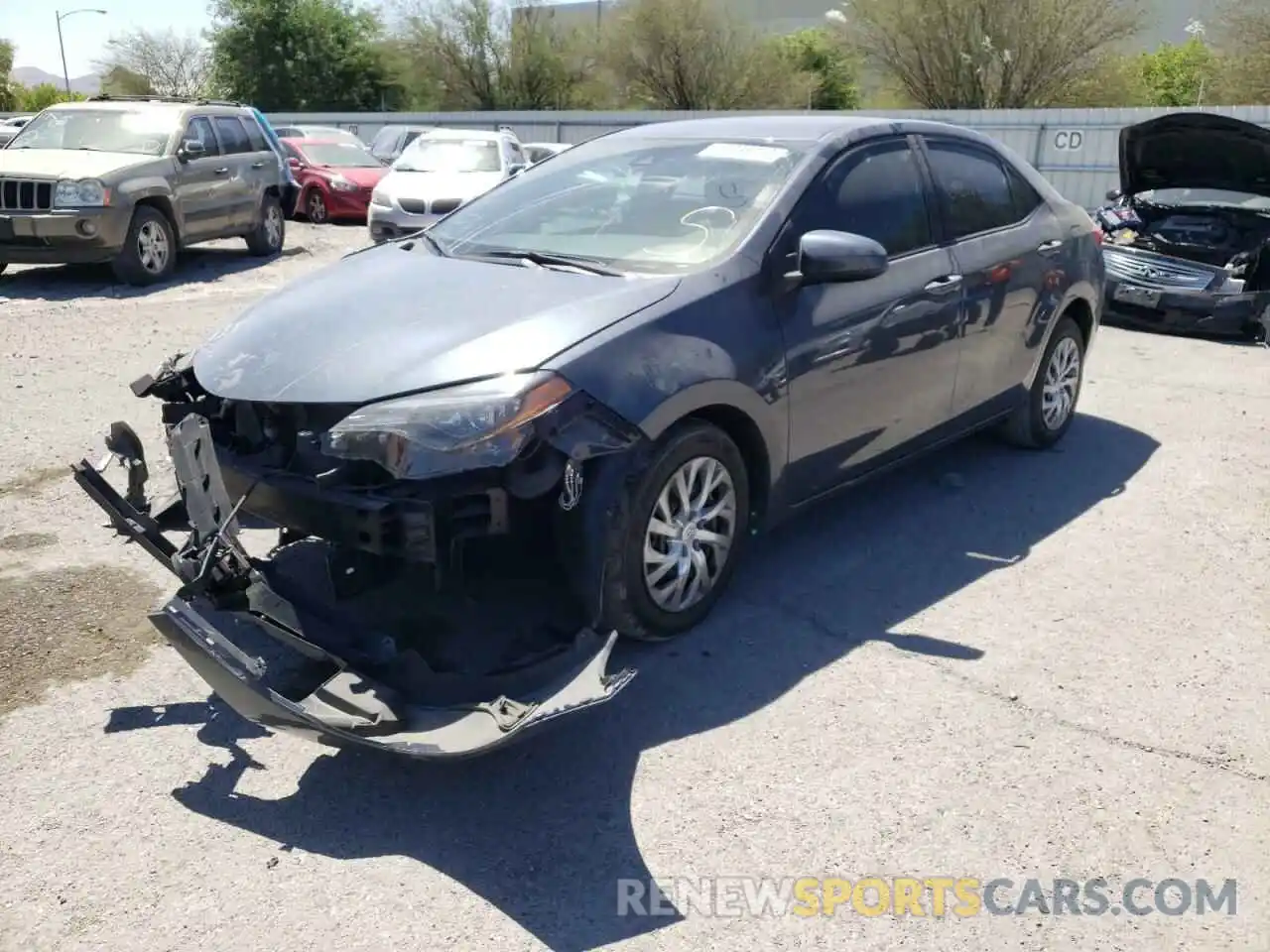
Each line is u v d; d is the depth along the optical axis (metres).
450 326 3.65
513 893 2.84
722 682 3.81
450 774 3.32
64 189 10.66
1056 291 5.84
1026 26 28.52
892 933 2.74
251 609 3.38
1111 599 4.52
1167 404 7.46
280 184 14.16
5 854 2.93
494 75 42.28
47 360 7.84
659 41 36.50
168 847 2.98
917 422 5.01
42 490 5.34
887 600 4.46
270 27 46.16
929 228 5.03
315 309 3.94
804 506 4.50
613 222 4.49
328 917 2.75
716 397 3.82
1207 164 10.17
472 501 3.40
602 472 3.56
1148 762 3.44
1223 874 2.97
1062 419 6.35
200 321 9.53
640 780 3.29
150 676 3.79
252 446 3.77
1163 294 9.80
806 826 3.11
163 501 4.23
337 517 3.41
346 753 3.42
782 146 4.68
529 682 3.25
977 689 3.82
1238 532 5.23
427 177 14.92
